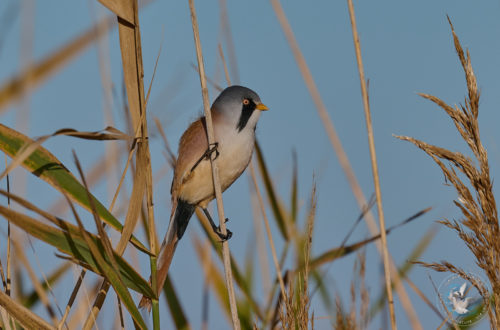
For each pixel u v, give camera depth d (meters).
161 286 6.95
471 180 5.36
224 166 7.57
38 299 6.62
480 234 5.25
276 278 7.74
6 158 5.43
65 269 6.74
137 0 5.57
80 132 4.97
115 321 6.51
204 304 7.66
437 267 5.53
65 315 5.38
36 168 5.20
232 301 6.23
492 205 5.27
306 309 5.64
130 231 5.36
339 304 6.64
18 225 4.78
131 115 5.60
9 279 5.79
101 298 5.66
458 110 5.48
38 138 4.84
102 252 5.23
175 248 7.35
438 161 5.46
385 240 5.79
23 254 5.93
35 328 5.16
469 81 5.45
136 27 5.59
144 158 5.39
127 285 5.47
